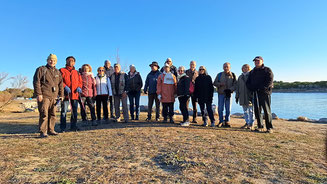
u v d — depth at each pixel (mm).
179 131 4543
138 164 2477
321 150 3156
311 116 15211
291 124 6703
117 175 2135
